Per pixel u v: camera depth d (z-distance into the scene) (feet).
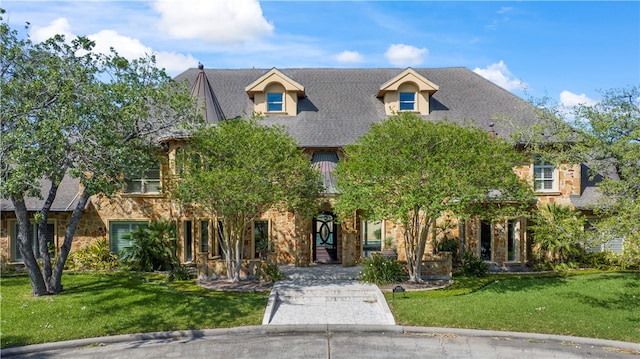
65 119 54.70
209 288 70.33
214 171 65.98
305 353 46.68
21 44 59.41
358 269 84.79
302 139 90.58
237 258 74.69
